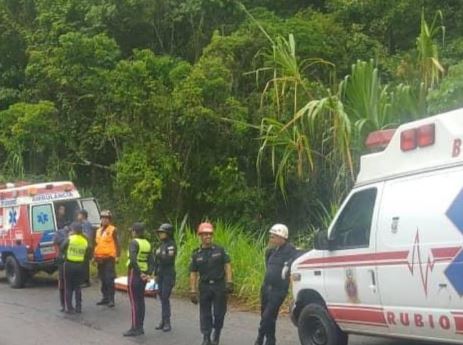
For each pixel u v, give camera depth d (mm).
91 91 21344
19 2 26625
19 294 16250
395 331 8023
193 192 18344
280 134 14797
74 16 23281
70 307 13438
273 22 19938
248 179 18203
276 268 9562
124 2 22188
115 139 20562
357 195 8742
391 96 13906
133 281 11336
